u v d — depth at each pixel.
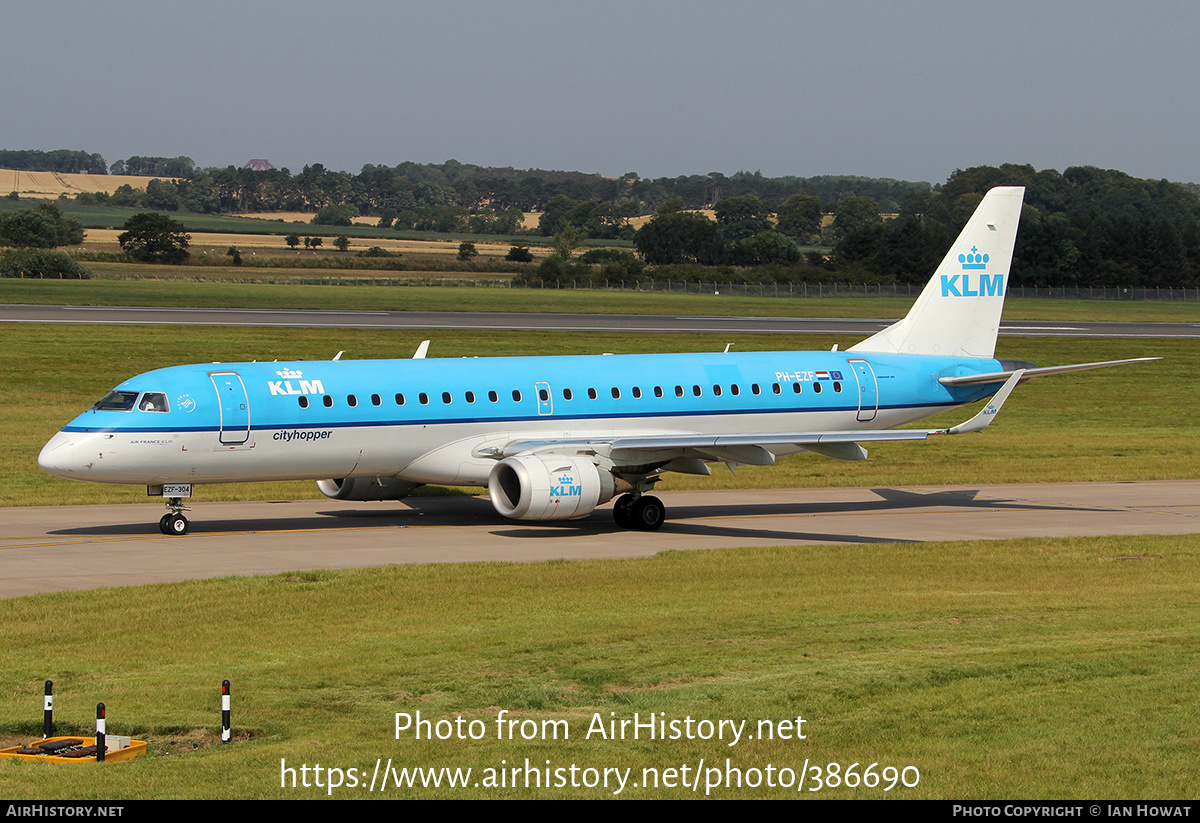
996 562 47.25
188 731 25.94
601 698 28.20
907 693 28.27
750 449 57.34
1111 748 24.38
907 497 68.06
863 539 54.06
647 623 35.88
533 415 58.59
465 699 28.14
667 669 30.50
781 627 35.31
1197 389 126.44
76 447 51.34
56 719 26.53
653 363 62.56
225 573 44.25
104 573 44.00
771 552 49.16
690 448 56.28
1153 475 76.31
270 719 26.64
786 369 64.50
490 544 51.75
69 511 59.47
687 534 55.34
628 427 60.50
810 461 82.19
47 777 22.84
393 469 57.22
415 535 54.00
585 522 58.94
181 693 28.45
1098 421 105.44
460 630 35.03
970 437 94.88
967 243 68.75
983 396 68.75
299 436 54.22
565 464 53.91
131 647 33.09
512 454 56.41
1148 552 49.62
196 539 52.00
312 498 65.56
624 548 51.06
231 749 24.66
